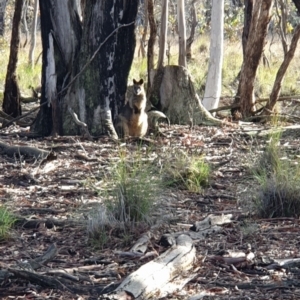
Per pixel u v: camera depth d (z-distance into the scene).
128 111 12.30
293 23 32.69
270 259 5.82
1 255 6.06
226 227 6.84
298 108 16.53
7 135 12.34
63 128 12.31
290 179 7.49
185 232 6.47
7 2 36.62
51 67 12.30
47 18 12.32
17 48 14.31
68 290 5.14
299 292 5.14
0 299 4.98
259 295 5.07
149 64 15.72
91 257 5.99
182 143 11.68
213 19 16.58
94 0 12.16
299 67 23.80
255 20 14.82
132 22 12.36
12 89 14.48
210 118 14.13
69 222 6.91
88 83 12.24
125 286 4.89
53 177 9.14
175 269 5.30
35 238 6.56
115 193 6.97
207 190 8.45
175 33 32.78
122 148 11.01
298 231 6.70
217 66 16.50
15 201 7.85
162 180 8.09
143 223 6.69
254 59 14.80
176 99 14.17
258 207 7.27
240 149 11.19
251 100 15.05
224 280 5.38
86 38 12.24
